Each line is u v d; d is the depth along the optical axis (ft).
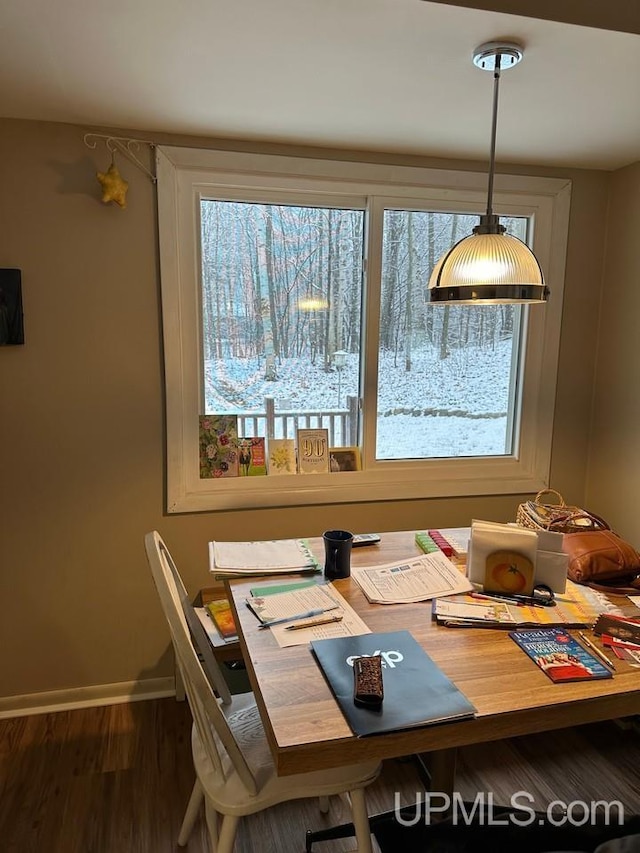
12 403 7.14
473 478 8.87
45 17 4.57
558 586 5.22
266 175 7.54
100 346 7.32
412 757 6.79
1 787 6.34
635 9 4.69
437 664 4.13
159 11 4.49
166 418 7.60
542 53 5.11
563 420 9.14
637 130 7.02
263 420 8.16
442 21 4.59
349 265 8.16
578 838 4.37
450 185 8.12
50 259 7.02
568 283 8.81
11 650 7.55
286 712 3.55
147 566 7.82
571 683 3.93
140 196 7.18
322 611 4.87
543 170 8.45
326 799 5.98
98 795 6.24
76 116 6.65
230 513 8.02
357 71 5.52
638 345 8.25
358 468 8.52
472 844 4.40
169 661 8.04
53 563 7.54
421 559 5.92
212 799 4.28
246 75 5.60
